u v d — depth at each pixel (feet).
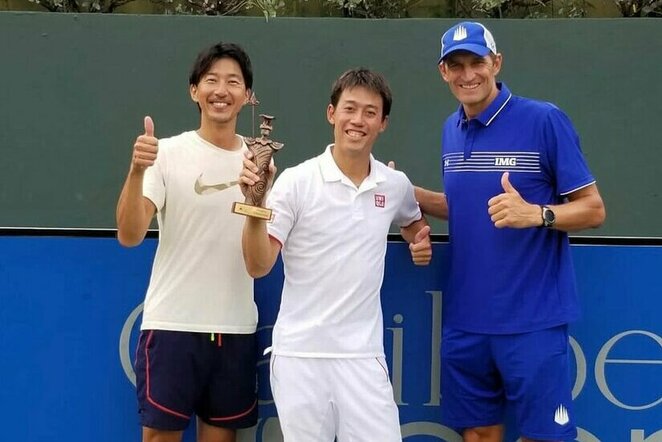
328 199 7.48
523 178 7.76
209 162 8.00
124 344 8.89
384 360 7.73
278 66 12.75
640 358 8.84
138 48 12.61
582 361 8.86
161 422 7.86
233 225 7.97
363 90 7.41
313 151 12.85
